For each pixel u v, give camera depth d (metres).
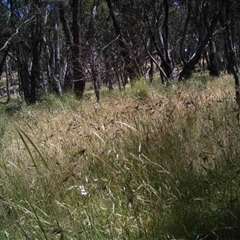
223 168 3.10
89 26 17.95
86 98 10.95
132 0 17.34
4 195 3.32
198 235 2.33
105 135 4.41
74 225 2.68
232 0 13.70
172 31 27.11
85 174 3.45
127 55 13.72
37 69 20.39
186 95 7.42
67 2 15.98
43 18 18.70
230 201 2.54
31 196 3.23
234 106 5.07
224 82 10.19
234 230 2.41
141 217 2.62
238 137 3.65
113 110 6.55
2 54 24.81
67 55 17.98
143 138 3.93
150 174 3.19
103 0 19.64
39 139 5.06
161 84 12.53
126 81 14.15
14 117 9.23
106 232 2.49
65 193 3.15
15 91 35.59
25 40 20.25
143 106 6.41
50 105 10.29
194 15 19.00
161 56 16.19
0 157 4.64
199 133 4.07
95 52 11.40
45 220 2.80
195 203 2.75
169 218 2.57
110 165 3.41
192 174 3.09
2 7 16.88
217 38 25.84
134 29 17.56
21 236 2.66
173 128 4.26
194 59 15.47
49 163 3.85
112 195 2.88
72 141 4.45
